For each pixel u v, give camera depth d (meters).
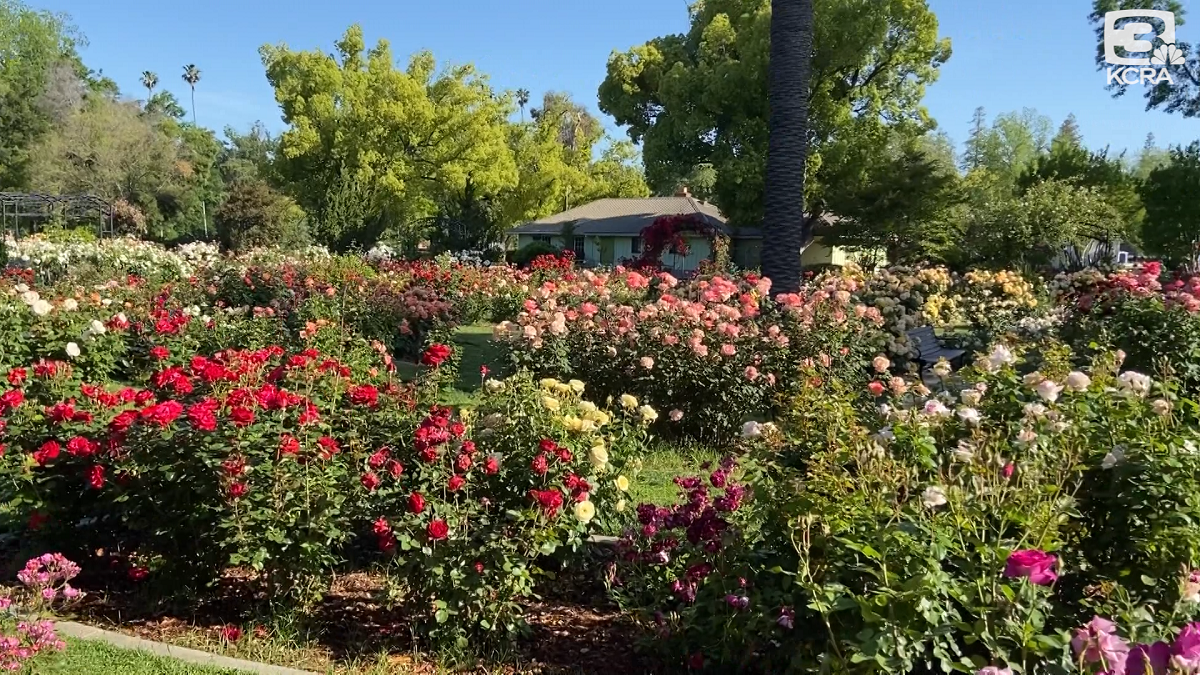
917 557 2.20
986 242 26.06
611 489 3.84
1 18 44.66
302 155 33.22
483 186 36.19
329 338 7.95
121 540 3.90
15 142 41.41
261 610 3.51
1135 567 2.58
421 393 4.23
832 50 26.50
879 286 11.80
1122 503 2.64
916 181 26.16
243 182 36.41
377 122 33.28
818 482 2.63
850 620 2.38
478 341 13.37
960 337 8.91
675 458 6.14
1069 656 1.97
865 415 3.70
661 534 3.37
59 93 44.84
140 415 3.46
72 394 4.68
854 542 2.31
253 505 3.29
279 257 16.38
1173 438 2.73
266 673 2.99
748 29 27.31
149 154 44.19
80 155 42.00
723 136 28.33
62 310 7.87
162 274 15.49
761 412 6.56
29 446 3.71
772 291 8.96
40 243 15.96
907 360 7.99
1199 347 6.14
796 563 2.65
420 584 3.24
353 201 26.27
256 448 3.36
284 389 3.91
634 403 4.38
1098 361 4.04
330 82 33.47
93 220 36.00
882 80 29.23
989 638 2.09
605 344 6.90
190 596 3.52
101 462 3.52
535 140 40.53
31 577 2.99
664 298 7.15
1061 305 9.25
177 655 3.10
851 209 26.80
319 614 3.55
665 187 41.78
